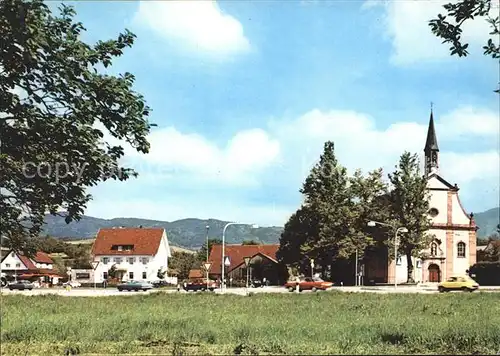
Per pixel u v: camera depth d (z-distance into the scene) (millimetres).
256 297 38688
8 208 10789
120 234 111625
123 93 11023
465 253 84750
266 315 21344
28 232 11180
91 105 10898
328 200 80500
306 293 46000
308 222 82000
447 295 43031
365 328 15875
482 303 31578
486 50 9602
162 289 71938
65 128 10641
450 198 85562
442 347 12344
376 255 85438
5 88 10398
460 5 9484
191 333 15219
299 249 81750
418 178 77438
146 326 16562
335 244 78000
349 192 81375
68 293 51938
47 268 102750
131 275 108438
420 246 75688
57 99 10828
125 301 31906
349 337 14180
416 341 13203
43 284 84500
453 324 16734
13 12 9648
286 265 85438
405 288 66812
